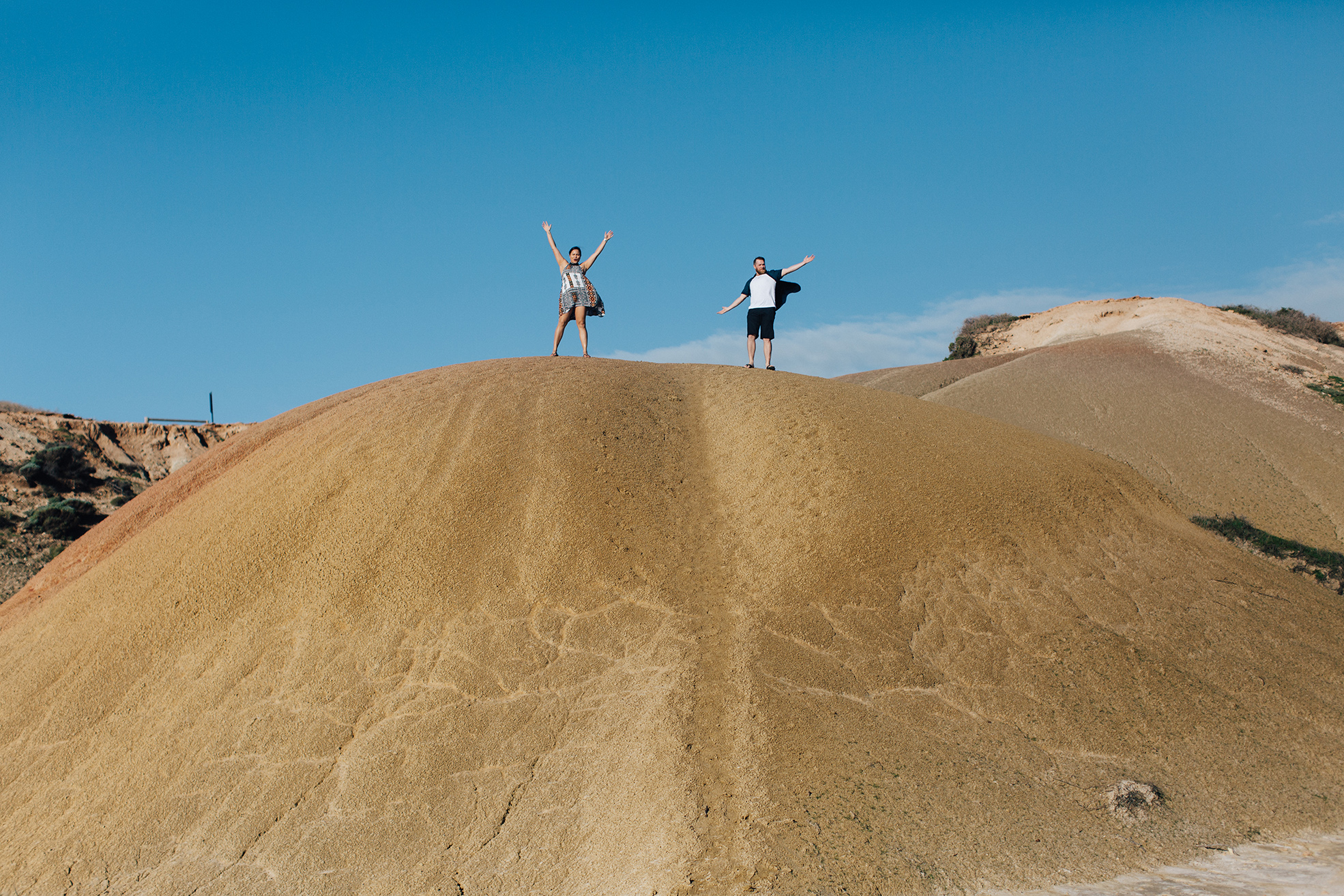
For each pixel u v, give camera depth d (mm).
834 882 6500
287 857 7609
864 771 7812
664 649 9273
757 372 16062
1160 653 10156
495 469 11922
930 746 8273
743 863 6656
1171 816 7613
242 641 9945
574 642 9500
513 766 8188
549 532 10891
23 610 12000
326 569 10633
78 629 10680
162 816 8172
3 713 9656
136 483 37000
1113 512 13078
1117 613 10773
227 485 12930
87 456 37250
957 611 10266
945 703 8953
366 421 13414
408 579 10367
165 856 7809
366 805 7977
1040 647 9922
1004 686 9281
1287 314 44031
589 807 7641
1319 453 24234
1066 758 8367
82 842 8055
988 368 37312
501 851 7395
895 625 9898
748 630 9539
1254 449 24625
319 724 8859
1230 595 11727
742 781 7547
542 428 12875
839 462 12281
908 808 7391
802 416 13500
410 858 7453
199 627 10227
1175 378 30312
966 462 12977
